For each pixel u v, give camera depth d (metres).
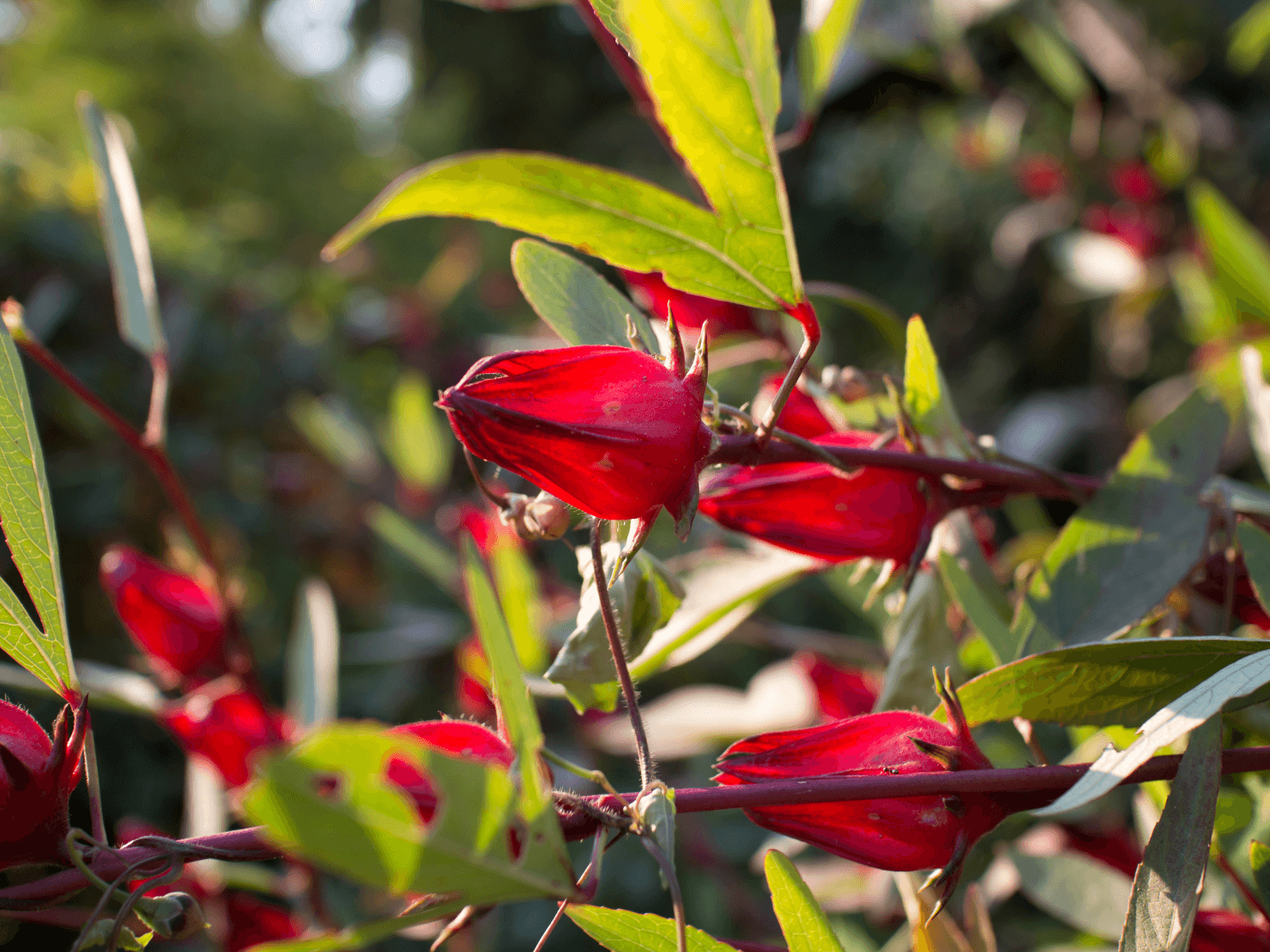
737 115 0.42
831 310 2.41
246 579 1.46
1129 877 0.53
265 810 0.37
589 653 0.46
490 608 0.40
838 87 1.22
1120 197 1.25
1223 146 1.23
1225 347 0.80
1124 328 1.43
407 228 2.87
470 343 1.82
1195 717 0.43
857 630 1.38
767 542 0.48
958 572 0.50
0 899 0.41
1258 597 0.48
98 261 1.37
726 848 1.09
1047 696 0.45
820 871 0.68
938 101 1.38
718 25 0.41
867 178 2.81
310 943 0.39
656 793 0.42
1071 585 0.50
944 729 0.44
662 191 0.42
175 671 0.62
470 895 0.39
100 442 1.33
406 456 1.17
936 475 0.48
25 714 0.43
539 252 0.46
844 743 0.44
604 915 0.44
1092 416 1.44
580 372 0.42
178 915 0.42
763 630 0.78
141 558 0.62
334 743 0.38
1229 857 0.51
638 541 0.43
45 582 0.45
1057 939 0.72
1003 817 0.44
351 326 1.74
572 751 0.92
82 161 1.67
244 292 1.58
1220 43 1.37
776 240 0.43
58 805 0.42
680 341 0.43
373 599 1.57
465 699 0.72
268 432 1.54
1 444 0.44
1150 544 0.50
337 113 3.56
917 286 2.61
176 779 1.20
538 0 0.73
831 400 0.52
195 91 3.09
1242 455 1.11
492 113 3.67
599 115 3.53
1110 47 1.18
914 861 0.43
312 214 3.18
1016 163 1.64
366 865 0.38
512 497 0.45
